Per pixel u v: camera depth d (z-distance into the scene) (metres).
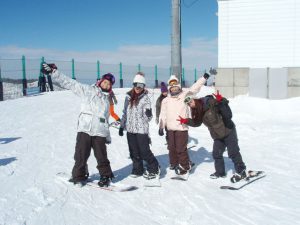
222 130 5.88
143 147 6.01
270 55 18.30
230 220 4.52
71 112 14.63
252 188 5.74
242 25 18.53
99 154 5.59
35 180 5.84
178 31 12.09
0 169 6.42
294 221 4.46
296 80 17.84
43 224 4.22
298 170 6.76
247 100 16.86
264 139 9.70
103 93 5.68
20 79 23.67
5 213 4.44
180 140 6.27
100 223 4.37
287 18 17.95
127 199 5.24
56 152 7.93
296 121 12.72
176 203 5.11
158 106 8.13
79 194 5.33
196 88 6.34
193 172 6.71
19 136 9.68
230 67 18.81
